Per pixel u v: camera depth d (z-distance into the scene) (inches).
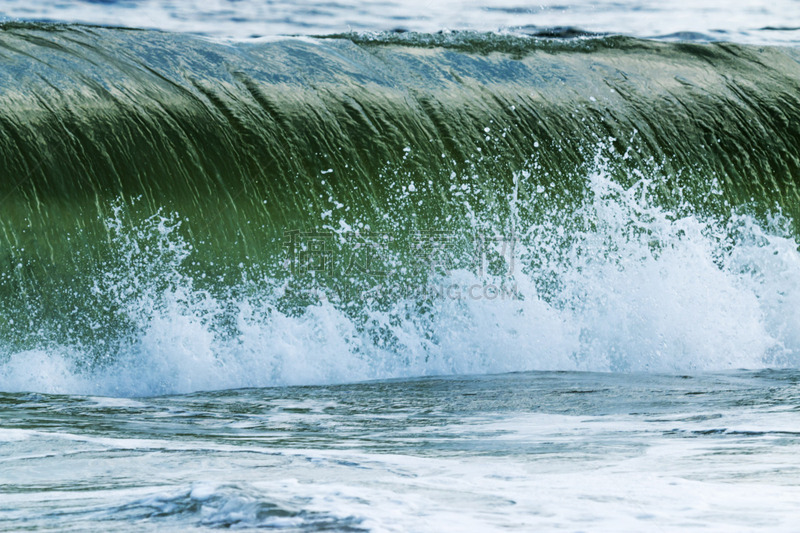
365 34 2094.0
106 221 1533.0
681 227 1366.9
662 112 1947.6
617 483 343.3
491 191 1696.6
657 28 2266.2
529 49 2098.9
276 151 1716.3
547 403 775.7
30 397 863.1
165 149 1665.8
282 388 979.3
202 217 1574.8
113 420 698.8
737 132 1916.8
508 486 335.9
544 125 1873.8
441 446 511.2
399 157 1759.4
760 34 2251.5
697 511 278.1
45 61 1770.4
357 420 701.9
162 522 261.0
